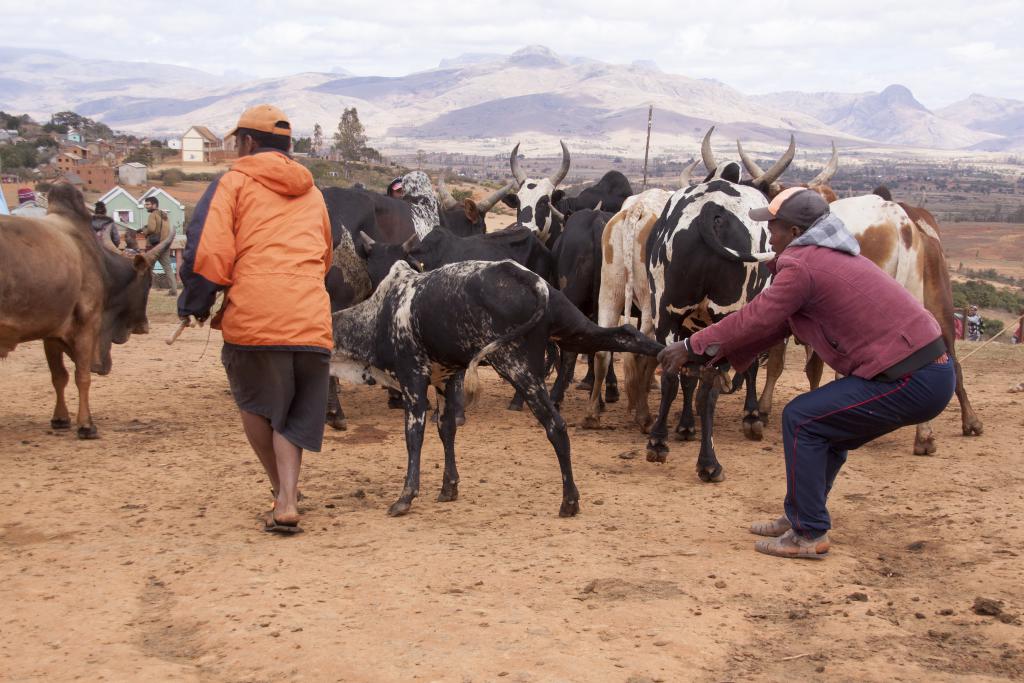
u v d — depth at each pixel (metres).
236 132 6.55
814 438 5.98
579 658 4.58
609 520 6.93
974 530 6.50
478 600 5.38
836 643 4.83
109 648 4.82
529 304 6.66
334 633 4.92
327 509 7.28
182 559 6.10
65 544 6.42
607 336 6.93
